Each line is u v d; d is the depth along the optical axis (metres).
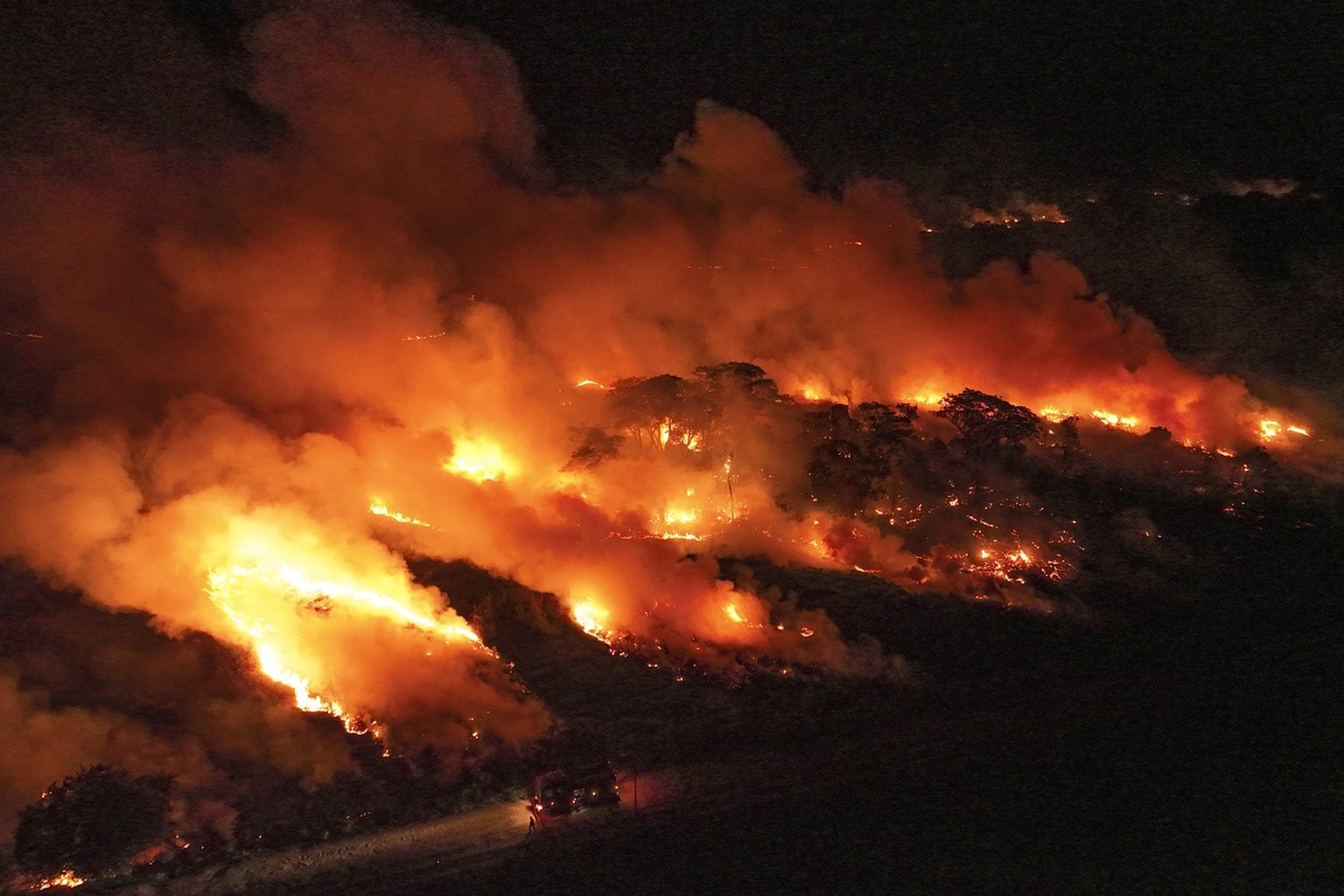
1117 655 52.22
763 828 38.47
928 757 43.28
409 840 39.03
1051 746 43.78
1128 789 40.06
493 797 41.44
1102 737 44.31
